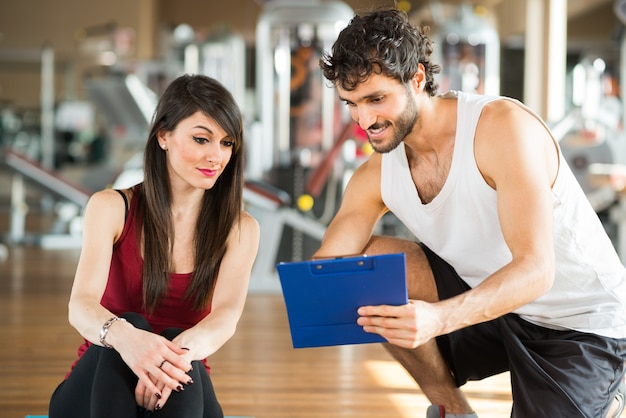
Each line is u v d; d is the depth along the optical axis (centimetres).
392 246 244
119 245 229
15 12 1647
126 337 202
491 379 389
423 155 223
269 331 512
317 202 741
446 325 192
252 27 1734
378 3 206
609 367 214
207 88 220
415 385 380
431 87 212
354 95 200
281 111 908
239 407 338
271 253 673
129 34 1439
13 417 319
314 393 364
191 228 232
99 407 196
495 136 210
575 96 1396
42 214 1435
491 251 223
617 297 219
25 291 661
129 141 1382
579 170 858
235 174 231
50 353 442
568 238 216
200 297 231
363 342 200
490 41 1163
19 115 1592
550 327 225
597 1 1678
